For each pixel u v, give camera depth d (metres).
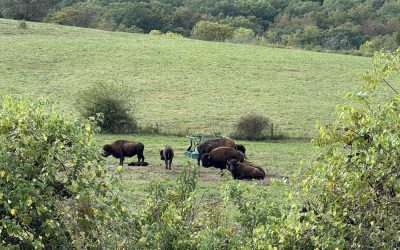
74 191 11.27
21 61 74.62
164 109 58.28
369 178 10.57
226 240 12.57
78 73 71.12
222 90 67.38
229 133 49.00
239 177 30.38
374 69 11.59
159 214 12.82
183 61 79.12
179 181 14.01
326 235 10.90
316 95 66.75
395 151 10.38
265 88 68.94
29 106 11.55
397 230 10.73
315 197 11.27
